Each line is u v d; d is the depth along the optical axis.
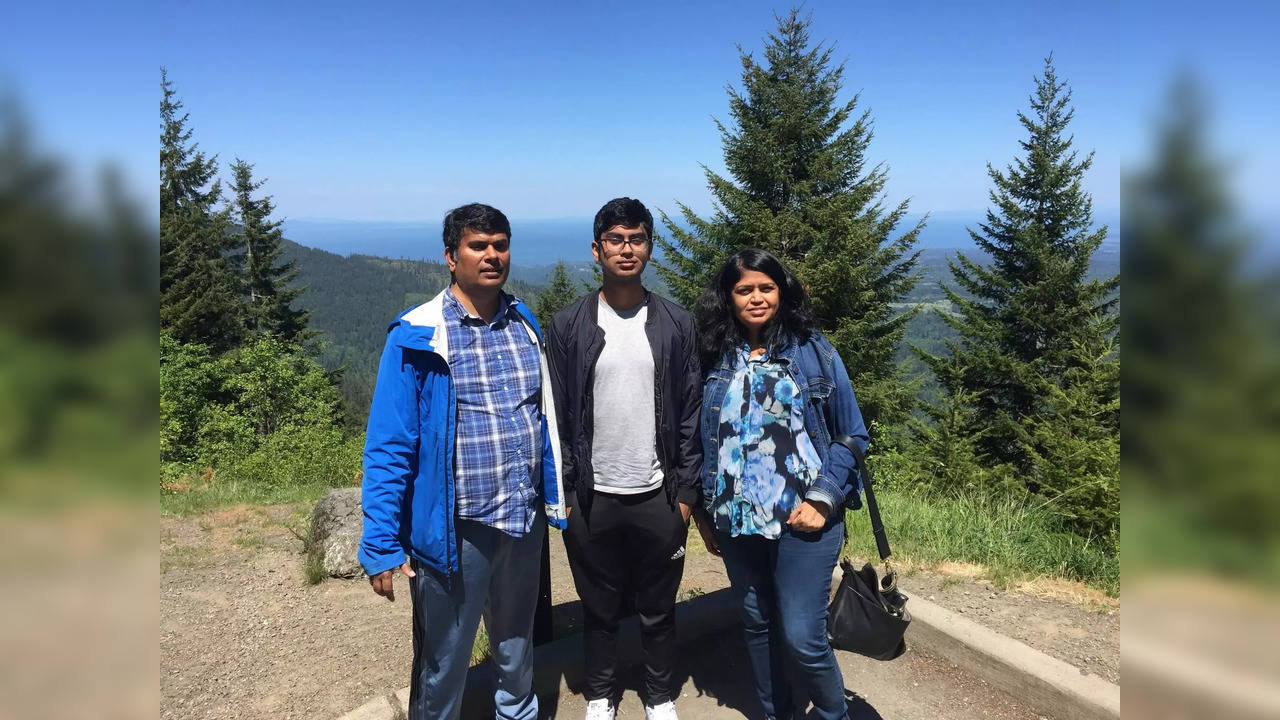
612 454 2.31
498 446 2.06
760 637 2.30
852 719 2.50
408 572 2.06
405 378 1.97
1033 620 3.05
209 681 3.06
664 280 15.77
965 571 3.69
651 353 2.31
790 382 2.17
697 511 2.46
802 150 15.26
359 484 8.84
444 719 2.19
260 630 3.60
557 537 5.42
